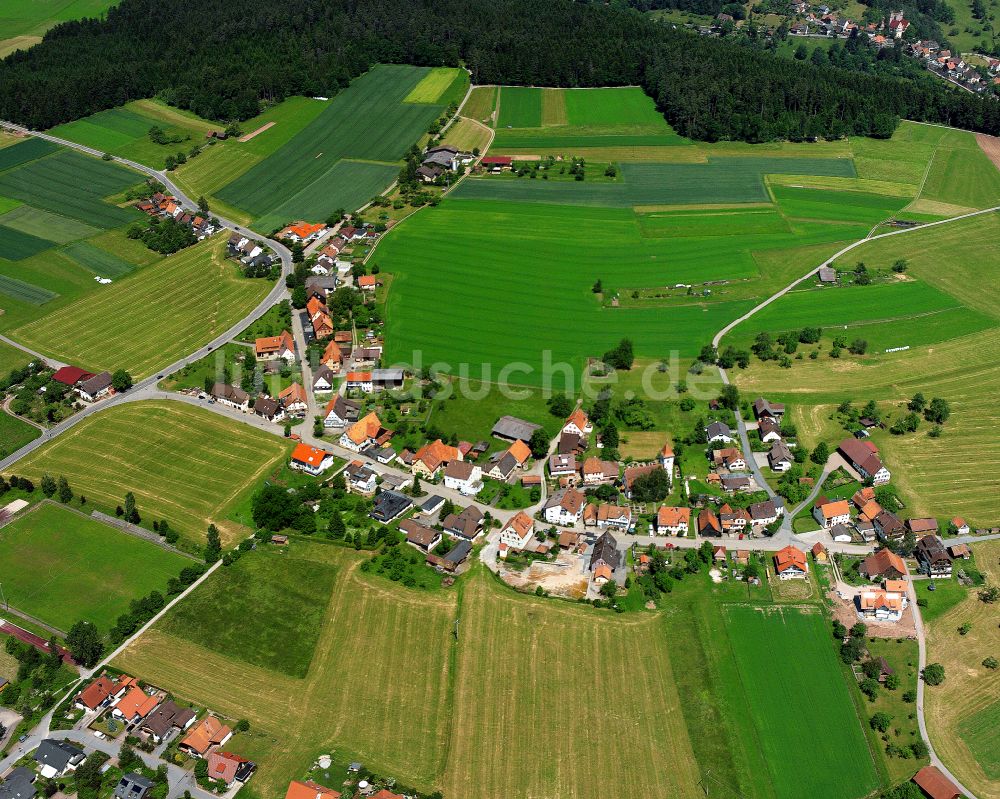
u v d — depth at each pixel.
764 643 170.38
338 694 162.00
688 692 161.50
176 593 182.38
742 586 182.25
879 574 181.38
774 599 179.38
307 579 184.50
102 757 151.25
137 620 175.25
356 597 180.25
